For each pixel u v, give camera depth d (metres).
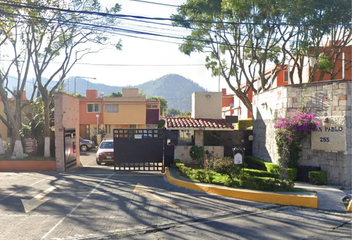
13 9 16.27
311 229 7.69
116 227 7.80
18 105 19.78
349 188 11.91
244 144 18.09
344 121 11.98
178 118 18.75
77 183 13.36
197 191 11.61
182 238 7.07
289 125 12.91
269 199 10.10
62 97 17.33
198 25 19.91
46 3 17.38
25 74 19.72
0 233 7.30
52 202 10.10
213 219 8.52
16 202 10.05
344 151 11.98
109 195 11.11
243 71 20.44
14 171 17.02
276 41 18.50
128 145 17.03
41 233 7.33
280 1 15.69
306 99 13.12
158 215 8.80
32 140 20.70
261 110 16.72
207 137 17.73
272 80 19.62
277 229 7.68
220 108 19.28
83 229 7.64
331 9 15.53
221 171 11.30
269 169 14.20
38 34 19.12
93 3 18.06
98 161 20.77
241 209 9.41
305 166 12.99
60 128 17.33
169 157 17.14
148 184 13.21
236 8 16.83
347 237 7.11
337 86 12.21
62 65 19.56
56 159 17.39
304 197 9.73
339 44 19.00
